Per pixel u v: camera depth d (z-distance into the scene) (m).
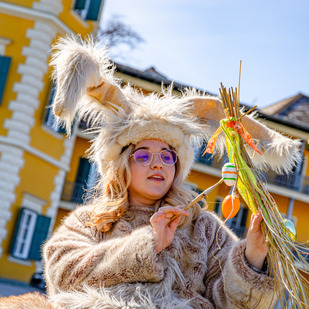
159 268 3.12
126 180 3.56
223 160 3.78
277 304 3.53
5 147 19.28
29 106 19.52
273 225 3.18
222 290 3.37
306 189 31.59
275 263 3.17
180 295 3.37
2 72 19.47
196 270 3.45
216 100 3.76
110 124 3.56
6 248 19.56
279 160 3.64
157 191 3.51
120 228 3.46
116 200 3.57
